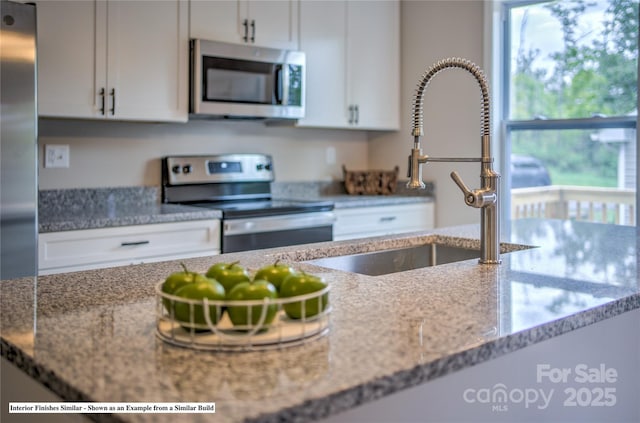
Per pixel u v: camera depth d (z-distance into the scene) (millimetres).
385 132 4281
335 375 771
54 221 2539
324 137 4172
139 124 3350
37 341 917
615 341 1360
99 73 2848
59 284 1334
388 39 4059
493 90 3699
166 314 1006
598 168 3447
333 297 1195
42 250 2473
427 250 2180
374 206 3709
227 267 1029
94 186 3197
